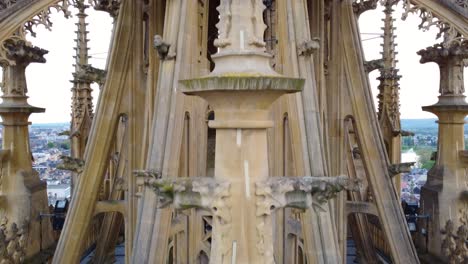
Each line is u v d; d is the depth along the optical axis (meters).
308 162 7.90
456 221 14.25
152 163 8.11
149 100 11.36
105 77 11.40
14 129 14.81
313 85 8.14
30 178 15.23
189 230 10.43
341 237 12.27
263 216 4.55
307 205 4.58
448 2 9.30
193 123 10.02
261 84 4.26
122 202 12.11
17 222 14.48
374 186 11.24
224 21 4.67
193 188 4.48
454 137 14.62
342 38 11.72
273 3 11.30
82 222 11.12
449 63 14.02
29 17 8.52
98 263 17.02
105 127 11.39
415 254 10.89
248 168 4.52
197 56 9.98
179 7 8.48
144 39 13.27
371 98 11.52
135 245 7.97
